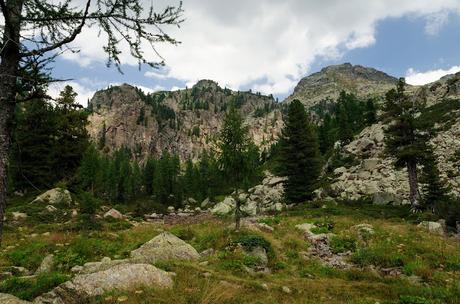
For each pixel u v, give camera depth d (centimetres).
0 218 725
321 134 8506
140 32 727
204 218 4212
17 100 734
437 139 5281
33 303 894
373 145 6022
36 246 1800
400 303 1166
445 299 1248
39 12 675
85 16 692
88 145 3831
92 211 3025
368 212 3538
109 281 1027
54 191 3622
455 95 6619
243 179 2334
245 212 4422
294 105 5009
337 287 1350
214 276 1252
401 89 3859
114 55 745
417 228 2580
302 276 1509
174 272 1237
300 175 4744
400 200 3988
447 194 3809
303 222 2833
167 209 7356
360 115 9356
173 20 724
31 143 3444
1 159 724
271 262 1670
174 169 11169
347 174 5225
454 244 2178
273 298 1132
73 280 1021
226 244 1834
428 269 1596
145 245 1695
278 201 5288
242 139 2372
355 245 2069
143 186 10962
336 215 3400
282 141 5109
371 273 1569
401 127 3791
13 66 714
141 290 1002
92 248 1811
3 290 1064
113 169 9538
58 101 771
